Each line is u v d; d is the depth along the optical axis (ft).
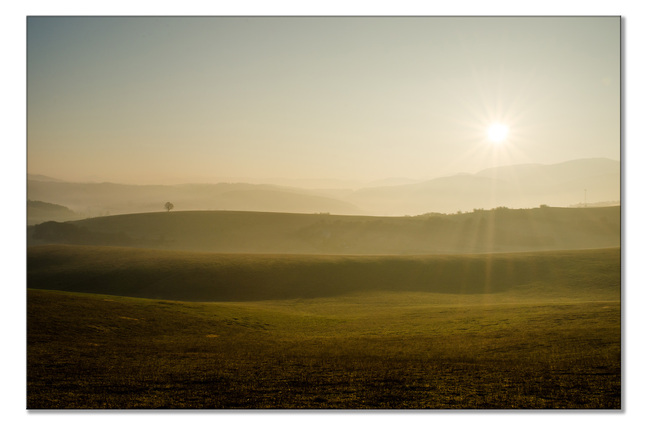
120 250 351.46
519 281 256.32
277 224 652.89
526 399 61.31
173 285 271.28
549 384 67.56
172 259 320.91
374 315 162.91
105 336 109.09
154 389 65.57
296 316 159.94
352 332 125.29
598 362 78.28
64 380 70.08
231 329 127.24
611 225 520.42
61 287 269.64
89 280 279.69
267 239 609.83
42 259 320.70
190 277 281.74
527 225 551.59
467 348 94.12
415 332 121.39
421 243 576.20
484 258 307.58
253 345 101.45
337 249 575.38
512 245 524.93
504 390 65.05
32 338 100.99
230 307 168.76
